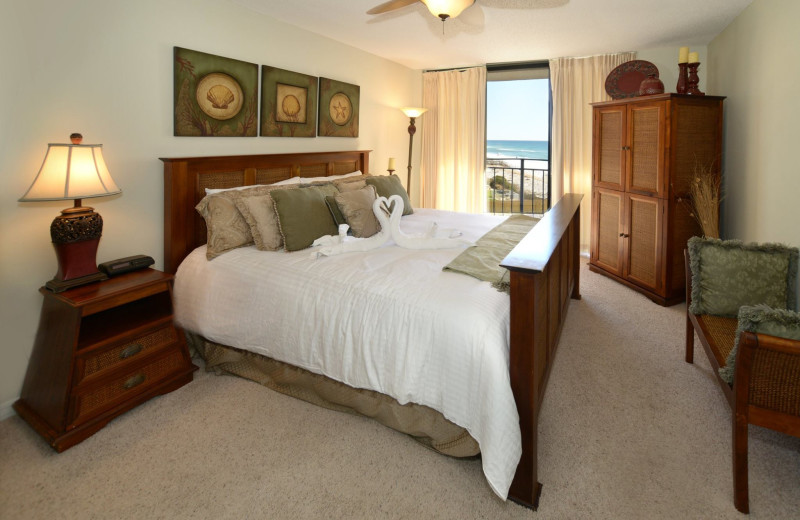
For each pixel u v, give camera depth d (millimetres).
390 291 1865
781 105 2623
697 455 1765
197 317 2406
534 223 3254
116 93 2338
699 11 3230
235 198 2582
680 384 2305
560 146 4797
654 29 3664
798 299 2312
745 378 1434
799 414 1375
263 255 2406
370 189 3135
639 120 3619
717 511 1489
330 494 1578
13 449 1824
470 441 1656
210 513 1492
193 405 2127
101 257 2367
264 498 1558
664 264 3439
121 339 2010
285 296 2115
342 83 4027
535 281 1443
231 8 2947
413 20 3428
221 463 1734
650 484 1614
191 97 2693
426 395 1710
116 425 1971
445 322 1659
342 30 3660
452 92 5176
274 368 2221
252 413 2062
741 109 3266
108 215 2375
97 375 1930
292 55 3494
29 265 2090
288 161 3418
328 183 3320
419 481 1643
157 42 2512
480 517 1479
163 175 2605
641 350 2709
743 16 3219
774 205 2719
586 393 2227
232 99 2957
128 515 1484
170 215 2586
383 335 1805
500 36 3852
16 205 2020
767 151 2818
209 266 2428
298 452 1797
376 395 1889
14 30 1937
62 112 2127
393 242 2654
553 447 1820
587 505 1521
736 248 2262
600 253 4312
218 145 2947
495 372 1498
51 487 1610
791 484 1609
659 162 3422
